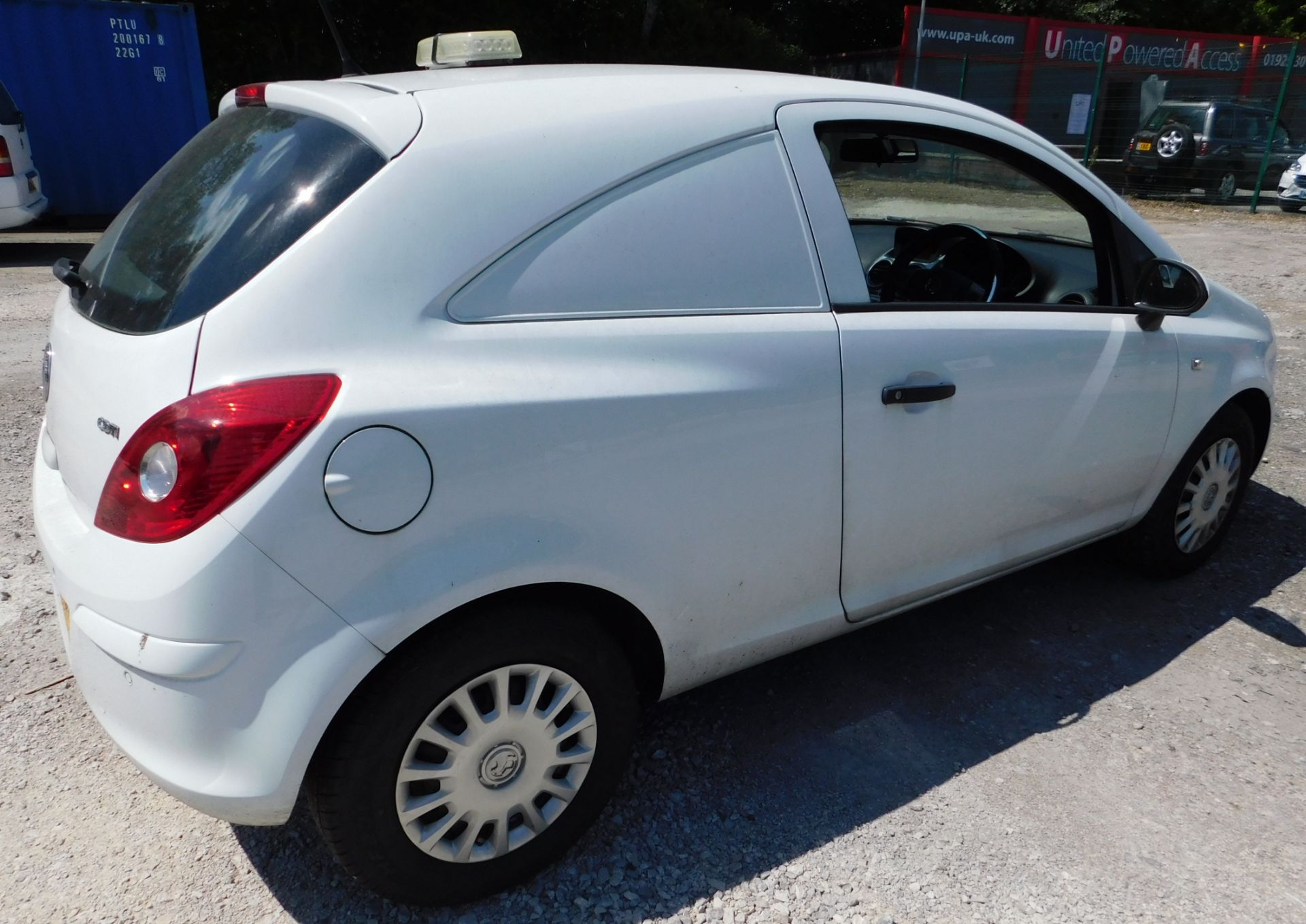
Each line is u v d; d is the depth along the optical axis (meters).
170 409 1.67
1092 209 2.96
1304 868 2.20
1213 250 11.70
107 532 1.75
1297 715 2.76
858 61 22.91
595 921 2.04
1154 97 18.34
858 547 2.44
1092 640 3.14
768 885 2.14
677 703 2.81
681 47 22.73
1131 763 2.55
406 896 1.97
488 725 1.94
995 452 2.62
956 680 2.93
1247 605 3.37
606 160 2.02
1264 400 3.50
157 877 2.13
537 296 1.92
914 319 2.43
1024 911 2.07
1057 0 31.61
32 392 5.40
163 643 1.67
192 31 11.76
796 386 2.19
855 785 2.46
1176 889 2.14
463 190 1.86
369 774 1.82
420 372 1.77
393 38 18.34
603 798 2.17
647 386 1.99
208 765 1.74
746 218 2.20
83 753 2.53
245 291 1.74
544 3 20.38
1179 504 3.35
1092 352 2.78
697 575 2.16
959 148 2.68
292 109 2.08
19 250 10.27
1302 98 17.08
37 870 2.14
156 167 12.09
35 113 11.23
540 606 1.96
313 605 1.69
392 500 1.72
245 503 1.64
